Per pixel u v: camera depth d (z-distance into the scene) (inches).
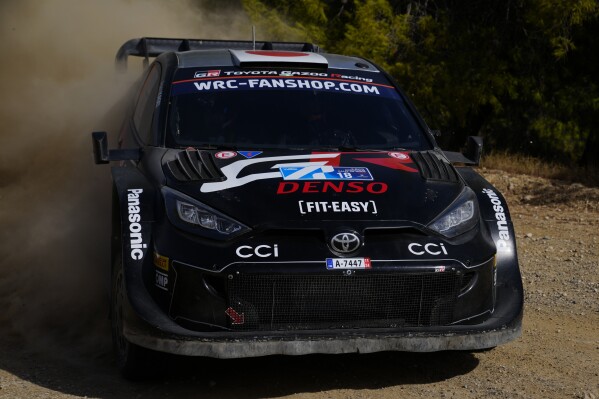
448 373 254.8
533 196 571.5
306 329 228.2
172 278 229.9
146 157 272.7
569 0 694.5
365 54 709.9
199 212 236.1
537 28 774.5
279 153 268.5
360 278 228.2
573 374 255.8
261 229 230.5
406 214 240.2
